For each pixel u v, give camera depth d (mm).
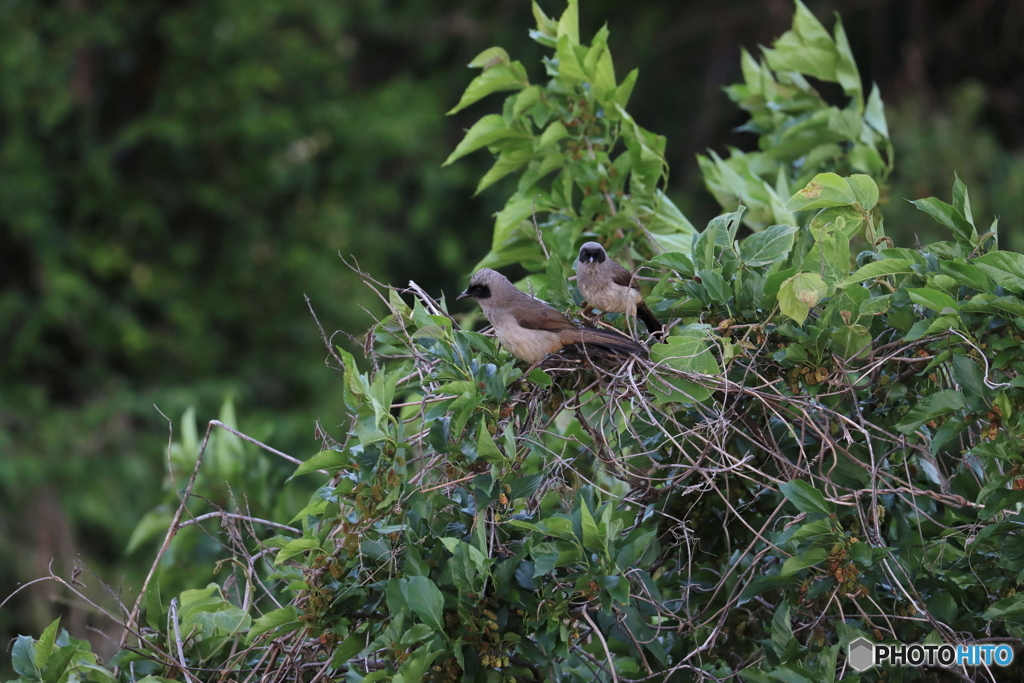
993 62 30047
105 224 28453
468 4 33594
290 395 28438
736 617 8336
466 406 7023
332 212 29594
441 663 6934
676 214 10555
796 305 7160
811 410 7645
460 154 10328
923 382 7812
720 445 7797
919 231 22250
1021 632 7242
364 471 7086
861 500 7750
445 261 30188
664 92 32188
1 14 27328
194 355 28000
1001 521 7309
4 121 27188
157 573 8188
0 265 27516
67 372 27203
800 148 11805
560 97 10422
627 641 8156
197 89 28922
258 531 11312
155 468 25172
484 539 6855
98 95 29625
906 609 7645
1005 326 7137
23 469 23578
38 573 22172
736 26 31406
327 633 7270
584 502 6832
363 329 28719
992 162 23297
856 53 31406
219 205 28797
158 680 7383
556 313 7895
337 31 30484
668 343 7496
